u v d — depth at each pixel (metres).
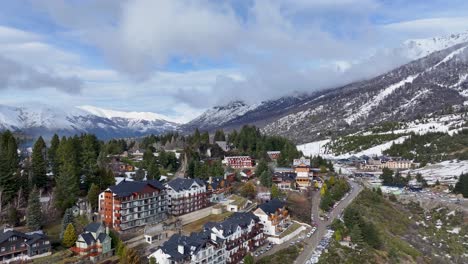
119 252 116.69
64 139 181.25
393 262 140.88
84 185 163.00
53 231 126.31
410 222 194.75
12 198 140.00
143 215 144.50
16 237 108.69
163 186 157.00
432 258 155.88
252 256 130.12
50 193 154.12
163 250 108.50
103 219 139.50
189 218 160.25
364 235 150.00
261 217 153.50
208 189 185.12
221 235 127.25
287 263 129.25
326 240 149.62
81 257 112.62
